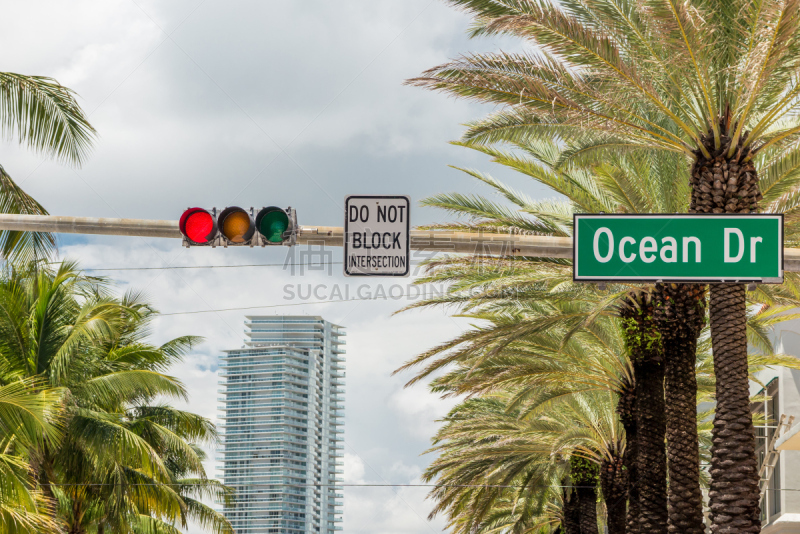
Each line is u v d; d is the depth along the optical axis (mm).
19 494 24562
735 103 23203
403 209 13961
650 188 30344
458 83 23562
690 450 27766
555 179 30797
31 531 24188
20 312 37312
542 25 22312
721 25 22547
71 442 36406
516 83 23469
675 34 21812
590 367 36688
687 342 28219
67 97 26906
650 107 25953
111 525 40719
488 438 50688
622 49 24500
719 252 12469
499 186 33469
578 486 48188
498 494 47312
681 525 27359
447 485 47062
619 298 30219
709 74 23062
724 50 22938
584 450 45875
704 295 28656
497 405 52875
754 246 12430
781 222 12398
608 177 29031
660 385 32938
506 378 36312
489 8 23031
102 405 40594
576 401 43625
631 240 12633
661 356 32875
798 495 51500
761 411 58219
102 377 37938
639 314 32281
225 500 49375
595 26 24203
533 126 25484
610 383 37219
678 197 29391
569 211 32688
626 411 36625
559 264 30656
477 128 25922
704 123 23969
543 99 23625
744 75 21938
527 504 47656
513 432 44188
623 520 42875
